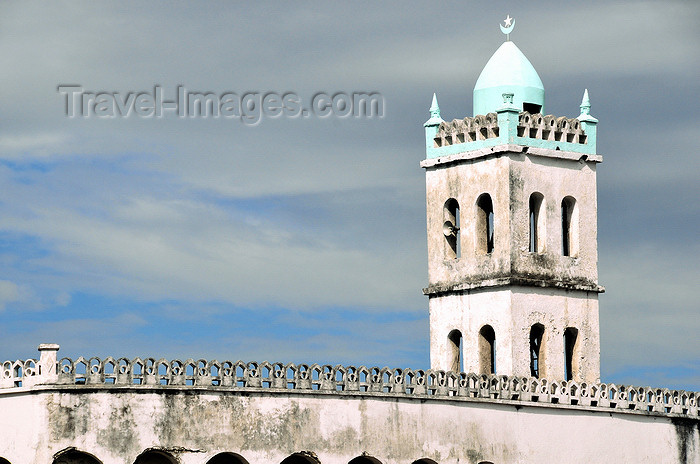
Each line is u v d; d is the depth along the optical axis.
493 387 96.81
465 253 103.81
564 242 106.00
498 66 104.56
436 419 93.88
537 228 103.75
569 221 105.31
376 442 91.19
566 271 103.88
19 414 84.12
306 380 89.00
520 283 101.31
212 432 85.88
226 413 86.38
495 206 102.06
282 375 88.31
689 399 107.31
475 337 102.81
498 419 96.81
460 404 95.06
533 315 102.06
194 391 85.62
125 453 83.62
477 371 102.56
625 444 103.00
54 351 83.31
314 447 88.94
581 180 105.44
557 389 100.00
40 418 82.81
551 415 99.44
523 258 101.81
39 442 82.69
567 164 104.81
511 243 101.38
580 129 105.62
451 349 104.81
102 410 83.38
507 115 101.88
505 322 101.19
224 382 86.50
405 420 92.50
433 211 105.88
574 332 104.44
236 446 86.44
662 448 105.06
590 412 101.38
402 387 92.56
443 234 105.25
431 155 106.25
